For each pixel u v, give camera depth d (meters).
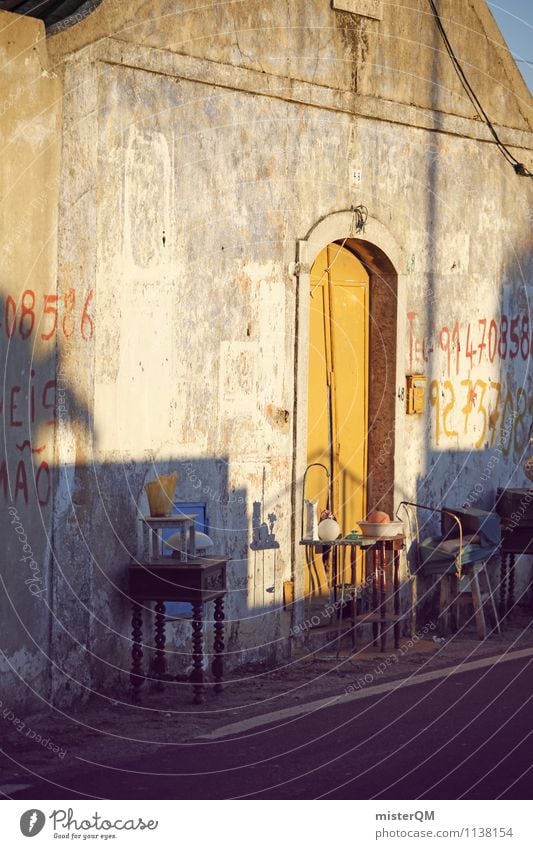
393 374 12.84
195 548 10.24
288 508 11.73
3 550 8.80
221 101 10.93
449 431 13.63
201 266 10.79
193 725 9.28
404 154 12.94
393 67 12.74
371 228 12.48
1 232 8.80
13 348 8.92
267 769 8.05
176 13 10.44
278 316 11.56
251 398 11.32
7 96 8.87
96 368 9.82
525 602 14.62
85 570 9.65
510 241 14.40
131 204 10.12
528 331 14.76
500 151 14.17
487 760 8.21
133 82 10.09
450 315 13.59
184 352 10.66
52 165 9.30
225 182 11.00
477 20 13.73
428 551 12.97
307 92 11.76
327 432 12.47
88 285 9.68
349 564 12.66
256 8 11.20
